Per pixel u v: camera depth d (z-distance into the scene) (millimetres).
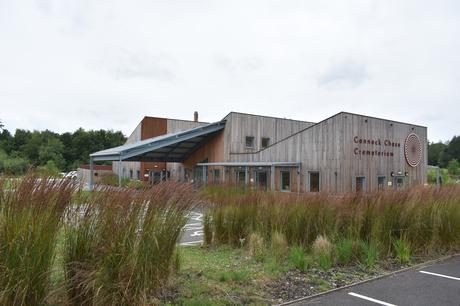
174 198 4430
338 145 16469
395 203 7230
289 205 7156
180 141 22984
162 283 4223
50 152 56688
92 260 3516
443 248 7590
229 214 7520
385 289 5008
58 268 3443
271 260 6066
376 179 17781
